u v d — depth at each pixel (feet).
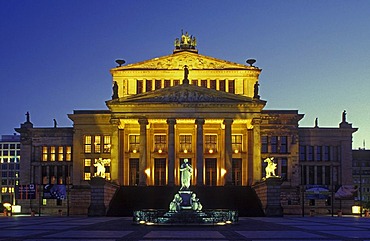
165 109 355.97
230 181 349.20
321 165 402.72
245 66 390.42
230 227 185.57
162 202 308.40
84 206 388.37
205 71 388.57
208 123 378.32
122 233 155.43
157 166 391.65
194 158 389.60
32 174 407.23
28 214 368.89
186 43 410.31
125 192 326.03
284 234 154.71
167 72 389.39
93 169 393.50
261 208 299.17
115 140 355.36
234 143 389.39
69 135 407.85
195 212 195.93
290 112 393.29
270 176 299.58
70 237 141.90
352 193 377.71
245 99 355.15
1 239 135.64
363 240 135.13
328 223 220.43
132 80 391.65
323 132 404.77
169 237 140.87
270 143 391.04
